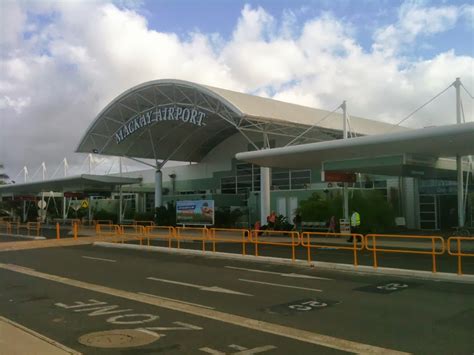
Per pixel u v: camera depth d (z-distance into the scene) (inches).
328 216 1298.0
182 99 1555.1
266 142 1418.6
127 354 256.2
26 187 2240.4
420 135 826.2
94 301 406.9
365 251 809.5
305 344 273.1
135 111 1723.7
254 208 1734.7
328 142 958.4
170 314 354.0
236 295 431.5
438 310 362.3
